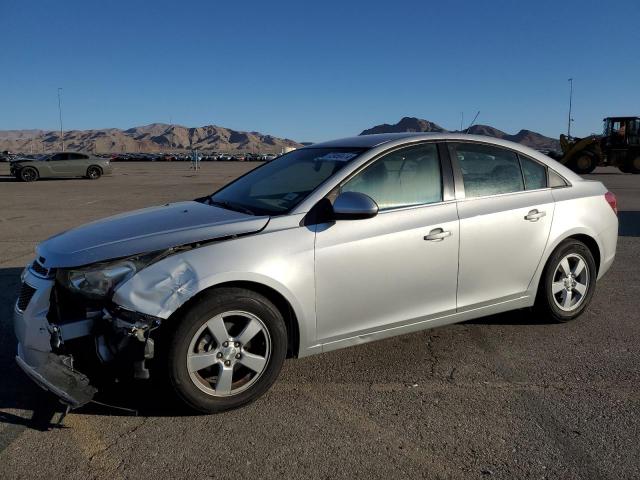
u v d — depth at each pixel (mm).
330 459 2898
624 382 3768
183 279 3145
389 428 3197
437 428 3197
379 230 3730
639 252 7859
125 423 3256
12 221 11742
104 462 2875
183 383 3189
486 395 3592
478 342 4469
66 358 3148
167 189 21078
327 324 3635
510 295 4418
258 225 3475
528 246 4418
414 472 2785
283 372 3939
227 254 3283
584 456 2912
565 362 4090
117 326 3102
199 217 3701
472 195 4230
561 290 4730
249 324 3342
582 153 28953
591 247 4941
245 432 3158
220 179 28672
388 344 4438
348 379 3828
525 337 4570
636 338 4551
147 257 3234
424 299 3977
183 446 3018
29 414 3361
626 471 2785
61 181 26734
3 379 3836
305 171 4117
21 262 7531
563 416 3324
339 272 3598
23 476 2758
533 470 2797
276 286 3383
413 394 3611
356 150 4051
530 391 3646
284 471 2797
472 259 4133
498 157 4469
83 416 3340
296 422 3268
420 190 4023
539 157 4703
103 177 30875
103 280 3164
